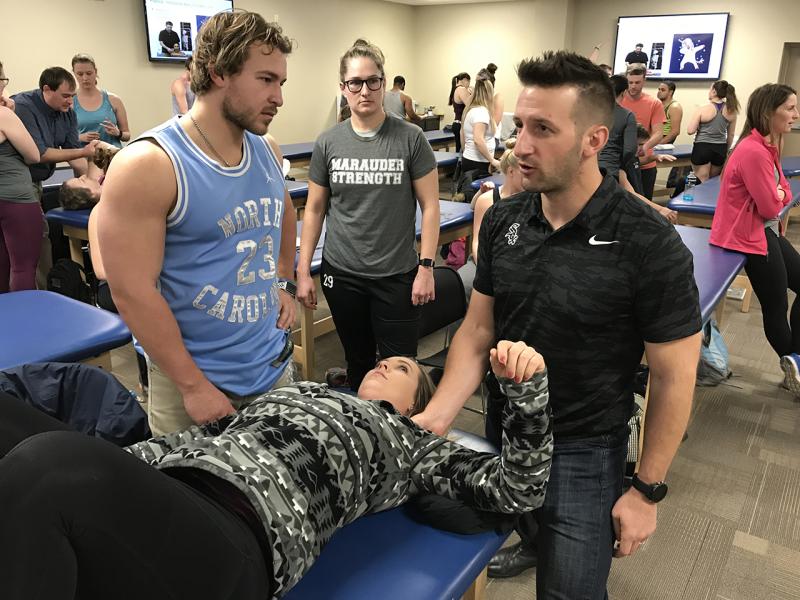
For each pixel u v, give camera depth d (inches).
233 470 40.8
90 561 32.9
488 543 48.1
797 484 95.2
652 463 49.4
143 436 56.5
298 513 41.1
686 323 46.4
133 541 33.1
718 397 120.5
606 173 49.2
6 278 138.4
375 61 83.7
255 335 58.8
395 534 48.7
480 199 105.6
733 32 362.9
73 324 74.5
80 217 131.6
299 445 44.1
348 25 408.8
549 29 411.2
